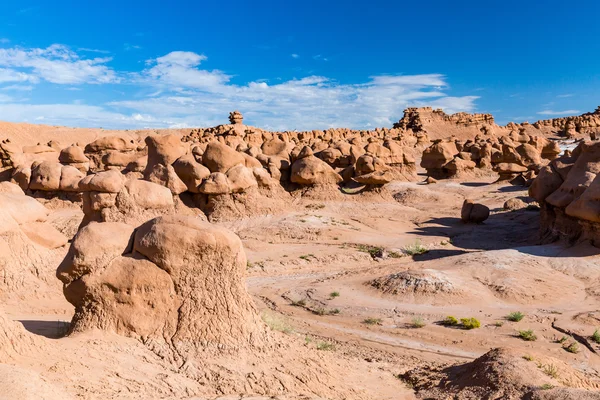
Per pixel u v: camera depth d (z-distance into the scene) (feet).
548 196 99.35
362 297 71.41
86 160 150.10
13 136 327.67
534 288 70.90
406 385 40.06
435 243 106.42
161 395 28.17
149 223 36.78
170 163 119.34
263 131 306.96
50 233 62.23
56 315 48.52
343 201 138.21
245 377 32.27
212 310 35.06
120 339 33.27
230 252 35.96
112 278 34.76
